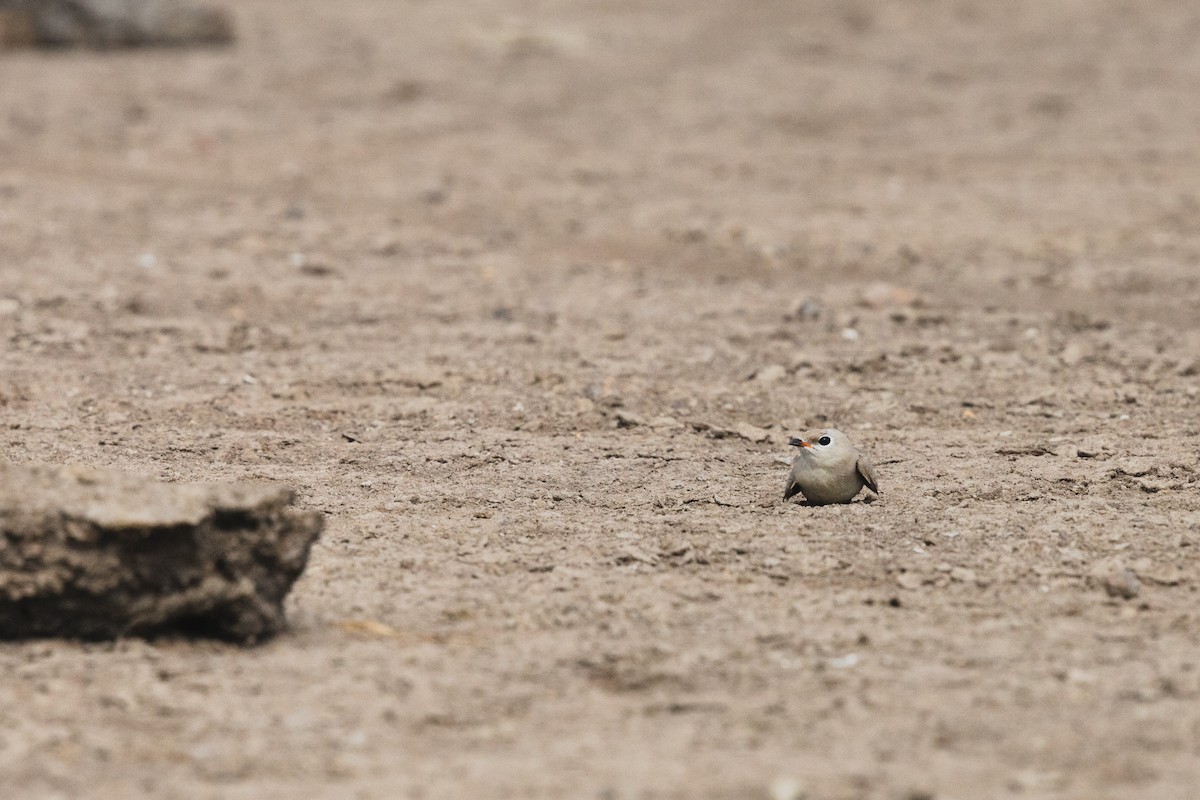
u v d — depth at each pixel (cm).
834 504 1967
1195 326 2950
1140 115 4969
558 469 2141
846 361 2655
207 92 5222
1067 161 4381
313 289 3122
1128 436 2291
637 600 1667
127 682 1430
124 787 1249
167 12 6028
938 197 3981
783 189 4084
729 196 4012
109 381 2534
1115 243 3534
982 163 4375
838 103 5200
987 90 5400
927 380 2591
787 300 3086
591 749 1321
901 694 1431
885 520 1900
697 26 6762
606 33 6569
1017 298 3144
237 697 1412
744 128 4847
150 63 5719
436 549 1827
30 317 2862
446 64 5841
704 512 1956
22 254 3297
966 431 2331
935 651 1533
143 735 1340
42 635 1500
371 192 4016
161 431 2292
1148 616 1630
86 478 1490
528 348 2758
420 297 3092
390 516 1938
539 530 1891
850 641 1555
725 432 2306
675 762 1294
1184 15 6838
